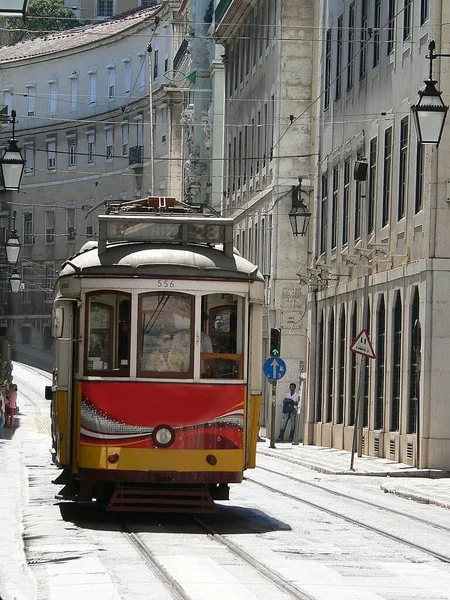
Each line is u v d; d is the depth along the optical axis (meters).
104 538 23.77
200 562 20.62
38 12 160.00
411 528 27.39
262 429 80.38
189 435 26.00
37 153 151.12
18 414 88.69
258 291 26.78
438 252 47.72
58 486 35.72
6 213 152.38
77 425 26.31
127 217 27.23
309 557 21.83
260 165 83.81
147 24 135.00
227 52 100.44
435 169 47.75
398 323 52.28
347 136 63.00
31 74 152.00
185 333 26.27
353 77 62.00
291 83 77.12
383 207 55.47
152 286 26.27
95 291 26.36
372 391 55.22
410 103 51.28
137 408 25.97
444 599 17.62
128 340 26.19
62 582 18.34
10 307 148.88
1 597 16.42
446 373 47.22
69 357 26.55
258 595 17.44
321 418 66.62
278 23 77.94
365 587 18.56
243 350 26.48
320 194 69.56
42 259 149.38
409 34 51.88
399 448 50.56
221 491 27.52
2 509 28.34
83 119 145.12
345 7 64.44
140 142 136.75
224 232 27.31
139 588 17.95
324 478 43.28
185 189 110.25
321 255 68.88
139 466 25.84
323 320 66.69
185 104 118.94
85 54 145.38
